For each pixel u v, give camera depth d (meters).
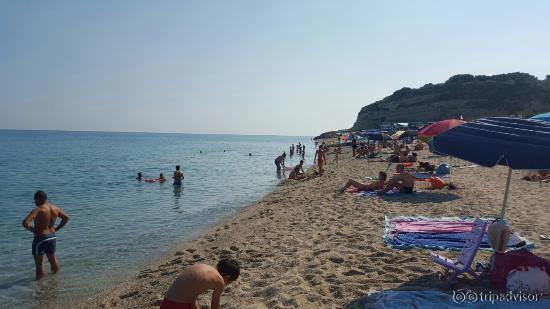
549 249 7.87
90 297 7.78
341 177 23.33
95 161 50.38
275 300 6.00
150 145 113.94
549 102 104.69
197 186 25.91
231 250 9.65
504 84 111.44
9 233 13.36
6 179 30.02
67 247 11.38
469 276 6.52
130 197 21.19
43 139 153.38
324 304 5.80
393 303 5.45
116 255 10.58
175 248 11.09
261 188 24.64
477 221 6.54
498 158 5.01
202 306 6.11
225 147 106.75
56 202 19.62
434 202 13.58
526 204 12.66
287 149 95.06
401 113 122.50
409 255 7.82
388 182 15.59
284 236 10.35
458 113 109.62
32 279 8.90
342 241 9.10
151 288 7.81
